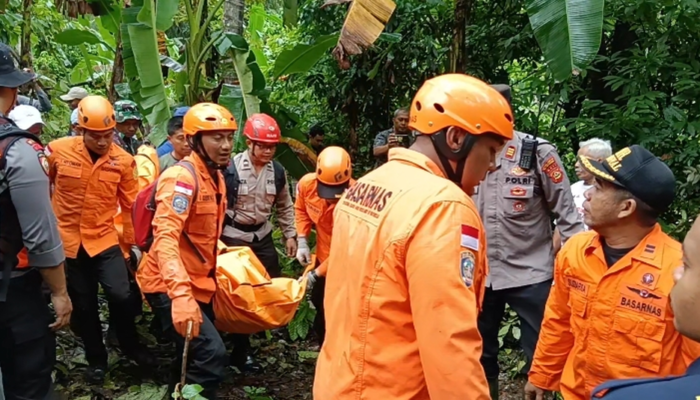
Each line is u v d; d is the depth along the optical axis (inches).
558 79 140.6
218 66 268.2
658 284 83.7
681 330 46.2
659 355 84.1
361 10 174.7
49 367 121.0
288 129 242.2
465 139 67.4
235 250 154.5
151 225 133.3
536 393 106.0
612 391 42.2
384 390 65.6
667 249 85.1
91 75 375.6
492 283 139.7
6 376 117.0
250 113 217.8
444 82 69.3
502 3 256.2
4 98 111.9
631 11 197.8
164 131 212.2
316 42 228.7
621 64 216.5
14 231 109.7
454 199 64.2
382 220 66.3
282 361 192.7
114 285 164.2
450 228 62.9
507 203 136.3
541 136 228.8
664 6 201.3
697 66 194.9
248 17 452.8
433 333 61.4
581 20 138.3
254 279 147.6
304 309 201.2
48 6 372.8
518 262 138.3
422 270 62.0
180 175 126.9
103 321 205.0
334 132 334.0
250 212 181.8
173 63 245.3
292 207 197.2
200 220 131.8
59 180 161.3
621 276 86.8
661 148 194.7
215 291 139.0
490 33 256.1
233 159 183.0
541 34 141.8
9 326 114.3
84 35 288.0
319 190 168.2
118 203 173.8
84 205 162.2
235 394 169.6
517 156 135.9
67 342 185.5
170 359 181.6
